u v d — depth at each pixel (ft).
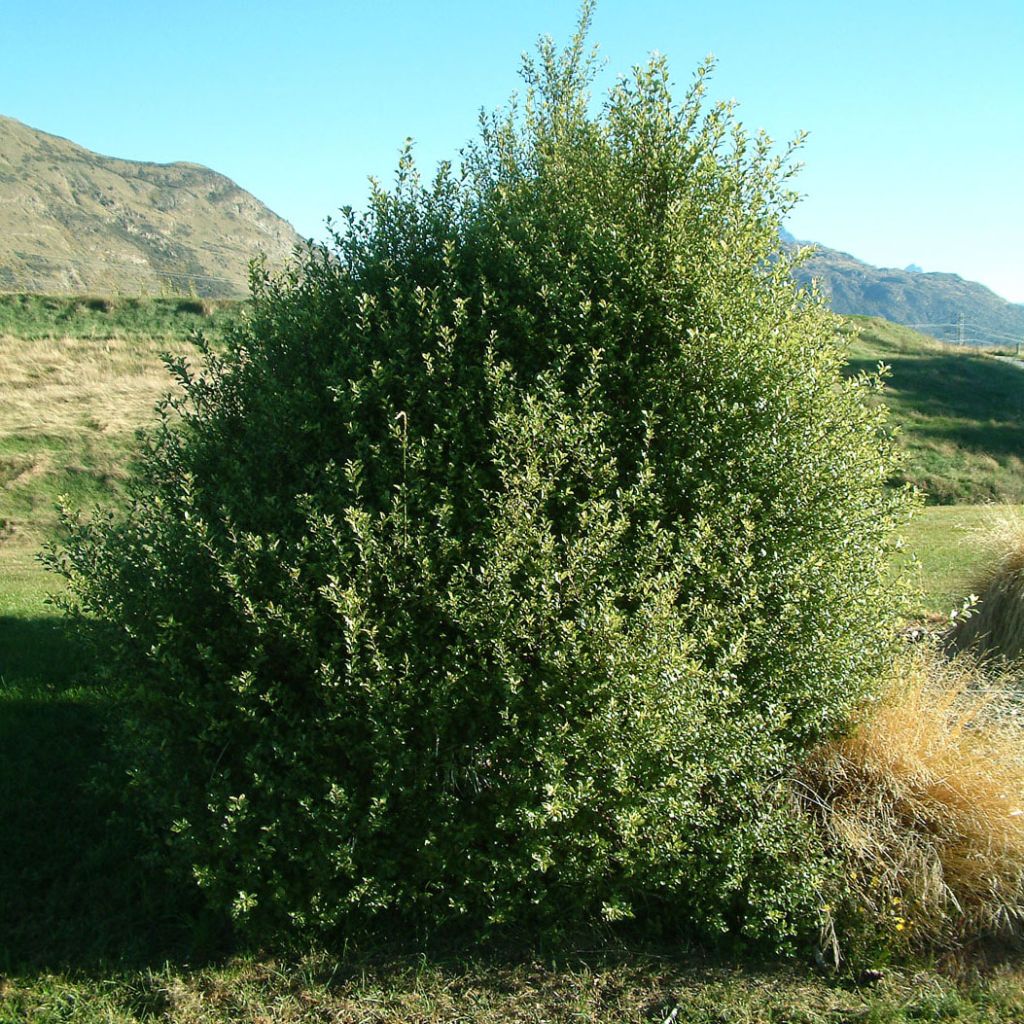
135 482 14.98
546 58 17.48
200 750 12.32
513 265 13.75
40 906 13.26
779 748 12.64
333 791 11.16
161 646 12.27
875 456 15.03
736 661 11.82
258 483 13.25
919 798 13.61
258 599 12.01
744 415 13.15
